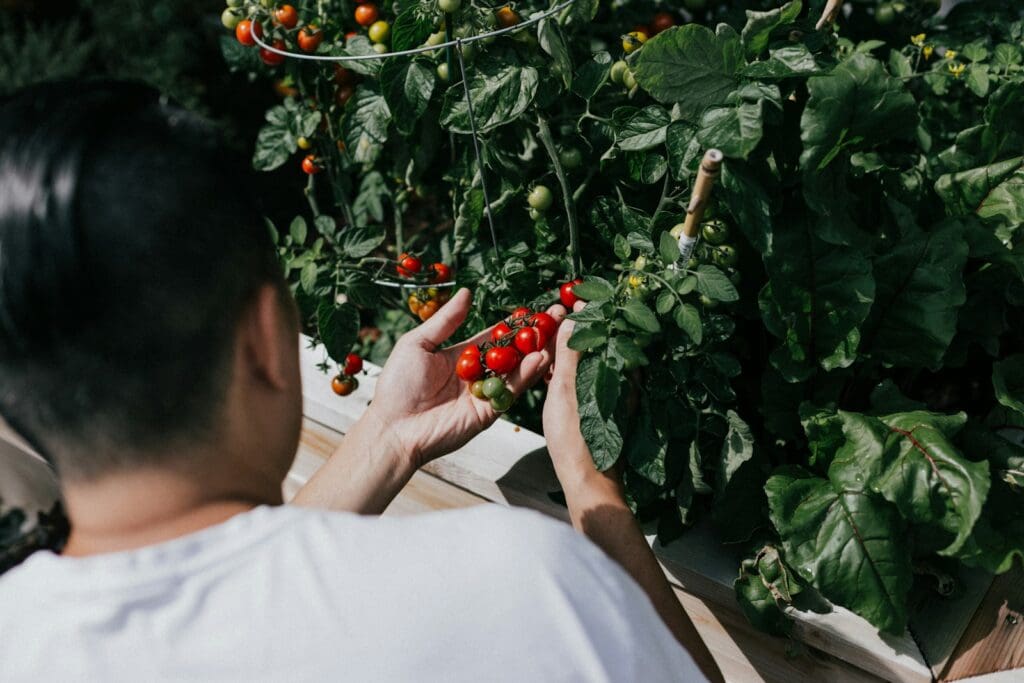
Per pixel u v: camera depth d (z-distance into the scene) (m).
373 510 1.26
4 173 0.60
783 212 1.37
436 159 1.99
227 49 2.06
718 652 1.64
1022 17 1.86
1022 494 1.38
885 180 1.57
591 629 0.62
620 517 1.17
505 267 1.64
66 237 0.59
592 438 1.23
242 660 0.59
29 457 1.62
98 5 3.97
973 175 1.53
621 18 1.80
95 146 0.61
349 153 1.84
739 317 1.72
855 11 1.94
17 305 0.60
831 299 1.38
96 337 0.61
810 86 1.21
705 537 1.56
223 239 0.64
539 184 1.63
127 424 0.64
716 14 1.83
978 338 1.60
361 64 1.73
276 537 0.64
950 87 1.81
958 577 1.43
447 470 1.69
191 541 0.64
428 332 1.34
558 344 1.33
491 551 0.63
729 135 1.20
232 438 0.69
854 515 1.31
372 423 1.30
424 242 2.51
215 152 0.68
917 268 1.42
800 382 1.52
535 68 1.49
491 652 0.60
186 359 0.63
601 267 1.58
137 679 0.59
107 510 0.68
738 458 1.44
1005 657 1.35
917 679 1.36
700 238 1.39
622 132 1.42
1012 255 1.42
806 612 1.43
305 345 2.00
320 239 1.78
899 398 1.46
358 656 0.59
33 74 3.72
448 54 1.52
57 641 0.61
